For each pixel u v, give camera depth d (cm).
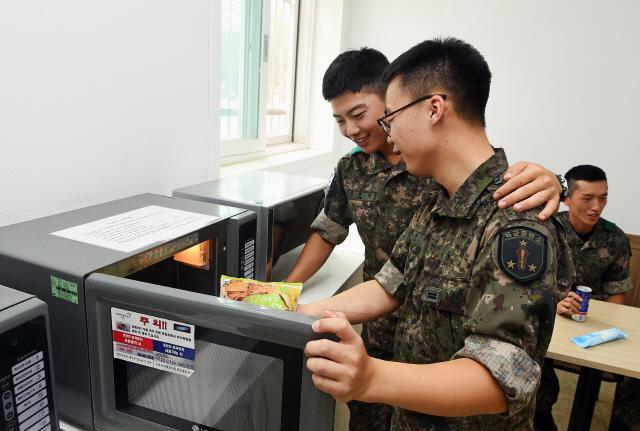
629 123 239
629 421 172
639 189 244
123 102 110
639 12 226
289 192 126
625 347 142
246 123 221
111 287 58
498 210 68
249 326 52
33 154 90
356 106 112
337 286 133
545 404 176
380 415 138
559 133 252
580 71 241
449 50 69
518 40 248
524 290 61
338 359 49
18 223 84
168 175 129
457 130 71
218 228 92
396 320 128
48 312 59
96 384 64
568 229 201
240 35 207
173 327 57
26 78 86
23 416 54
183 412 60
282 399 54
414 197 124
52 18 90
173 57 124
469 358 62
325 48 269
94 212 94
